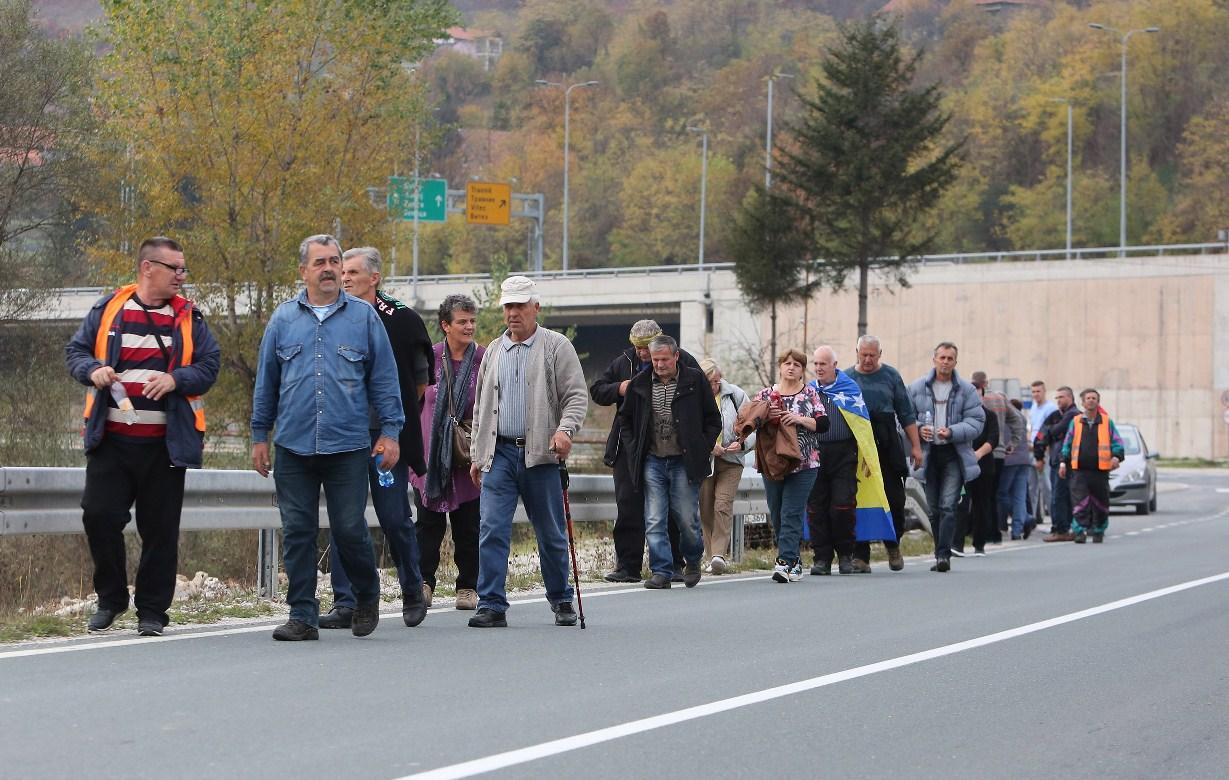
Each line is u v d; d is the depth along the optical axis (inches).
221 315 2004.2
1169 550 1229.1
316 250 583.2
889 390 1005.2
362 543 588.7
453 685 490.0
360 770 365.1
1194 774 393.7
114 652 540.1
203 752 380.2
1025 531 1478.8
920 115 2915.8
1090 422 1382.9
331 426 577.6
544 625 660.7
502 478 652.7
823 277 3024.1
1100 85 7037.4
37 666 505.0
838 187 2910.9
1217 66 6879.9
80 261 2055.9
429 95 2134.6
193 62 1945.1
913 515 1357.0
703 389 866.8
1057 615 721.6
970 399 1033.5
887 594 824.9
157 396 575.8
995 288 4387.3
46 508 628.1
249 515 708.7
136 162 1996.8
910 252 2962.6
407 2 2046.0
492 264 2249.0
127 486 585.6
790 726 438.0
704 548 987.3
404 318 646.5
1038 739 432.1
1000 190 6988.2
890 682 519.5
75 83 2042.3
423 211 3875.5
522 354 655.1
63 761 366.6
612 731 421.4
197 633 598.2
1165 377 4212.6
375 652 558.9
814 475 915.4
